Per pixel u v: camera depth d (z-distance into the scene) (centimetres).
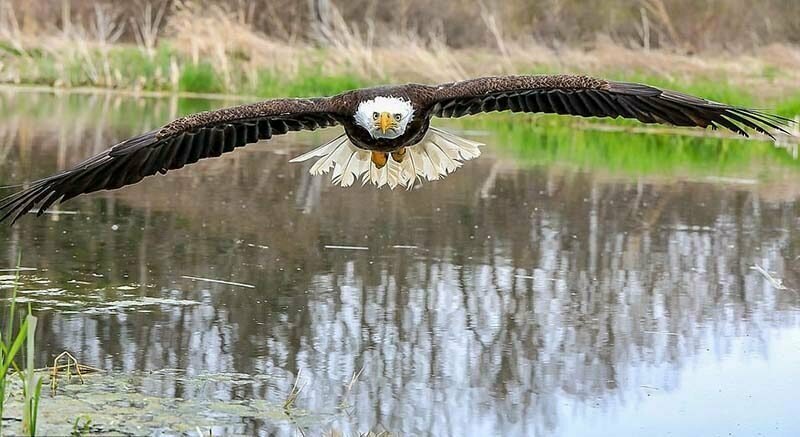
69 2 3472
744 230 1437
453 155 806
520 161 1981
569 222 1460
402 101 766
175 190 1605
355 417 824
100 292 1085
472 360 944
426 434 798
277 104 741
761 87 2700
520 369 929
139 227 1356
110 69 3105
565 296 1130
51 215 1406
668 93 750
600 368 934
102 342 951
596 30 3572
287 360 929
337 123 774
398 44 3130
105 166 700
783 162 2053
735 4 3534
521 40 3403
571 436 800
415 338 994
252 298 1085
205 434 784
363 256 1254
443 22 3562
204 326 999
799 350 980
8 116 2308
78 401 825
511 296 1122
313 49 3200
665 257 1292
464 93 764
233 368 907
